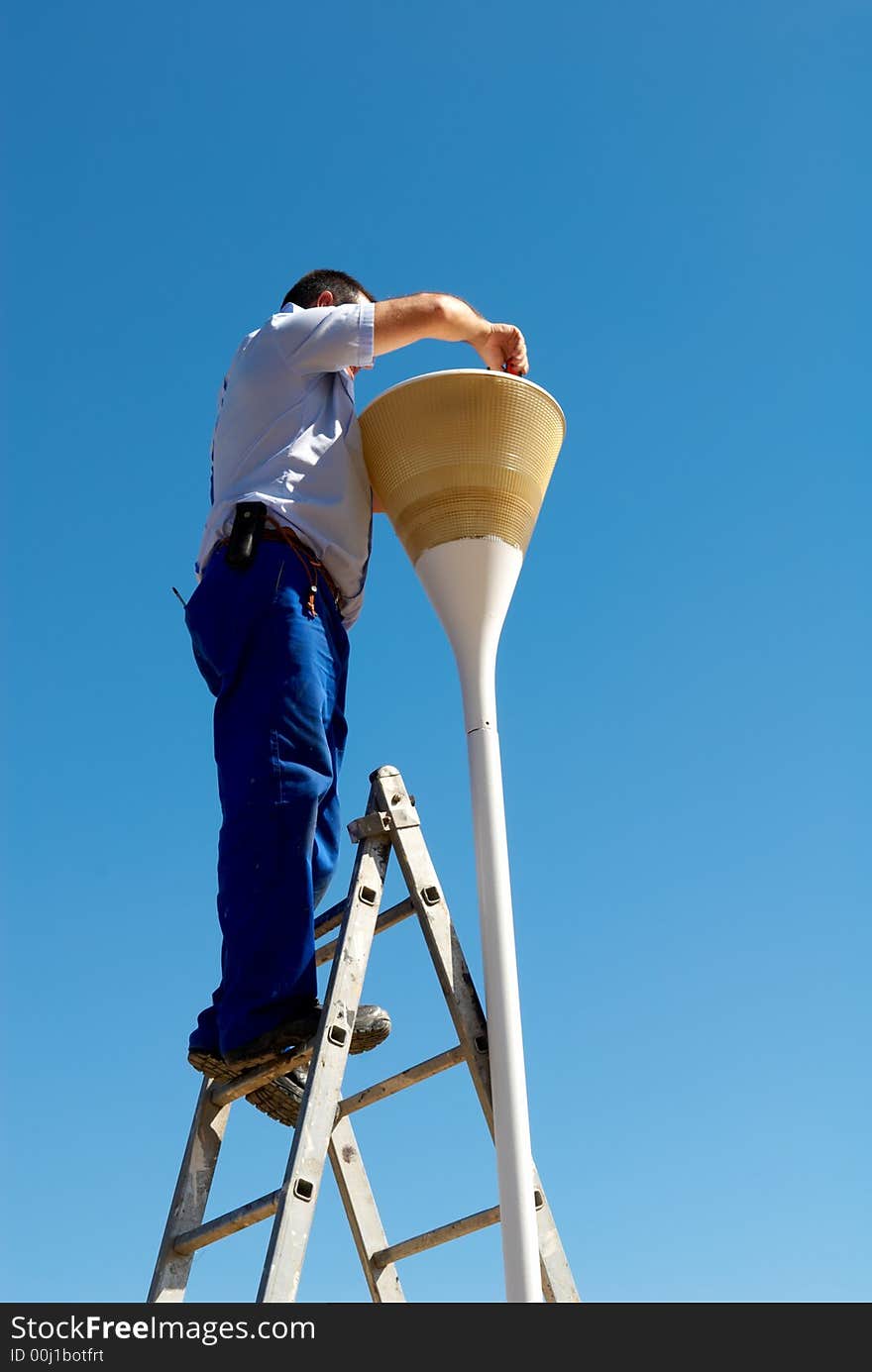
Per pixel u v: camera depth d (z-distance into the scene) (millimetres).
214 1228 4000
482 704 4328
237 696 4262
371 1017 4027
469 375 4414
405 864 4285
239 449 4562
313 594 4316
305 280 5152
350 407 4664
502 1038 3885
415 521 4488
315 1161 3715
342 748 4453
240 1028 3924
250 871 4020
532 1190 3738
